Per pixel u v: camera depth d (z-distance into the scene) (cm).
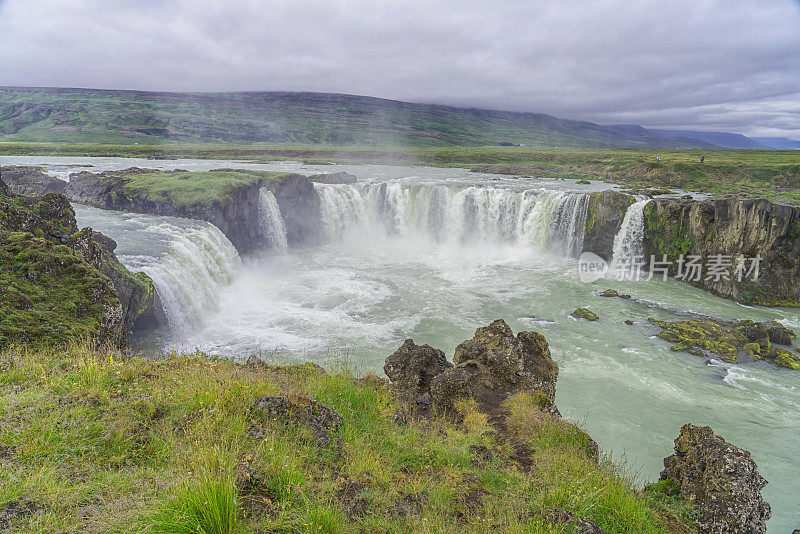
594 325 2667
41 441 573
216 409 699
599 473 734
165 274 2417
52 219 1844
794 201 4566
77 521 445
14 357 892
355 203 5191
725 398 1864
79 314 1447
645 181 7612
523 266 4066
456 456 755
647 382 1980
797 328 2745
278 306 2897
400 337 2420
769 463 1448
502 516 576
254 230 4284
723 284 3391
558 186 6153
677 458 877
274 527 478
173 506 462
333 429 760
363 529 519
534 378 1198
